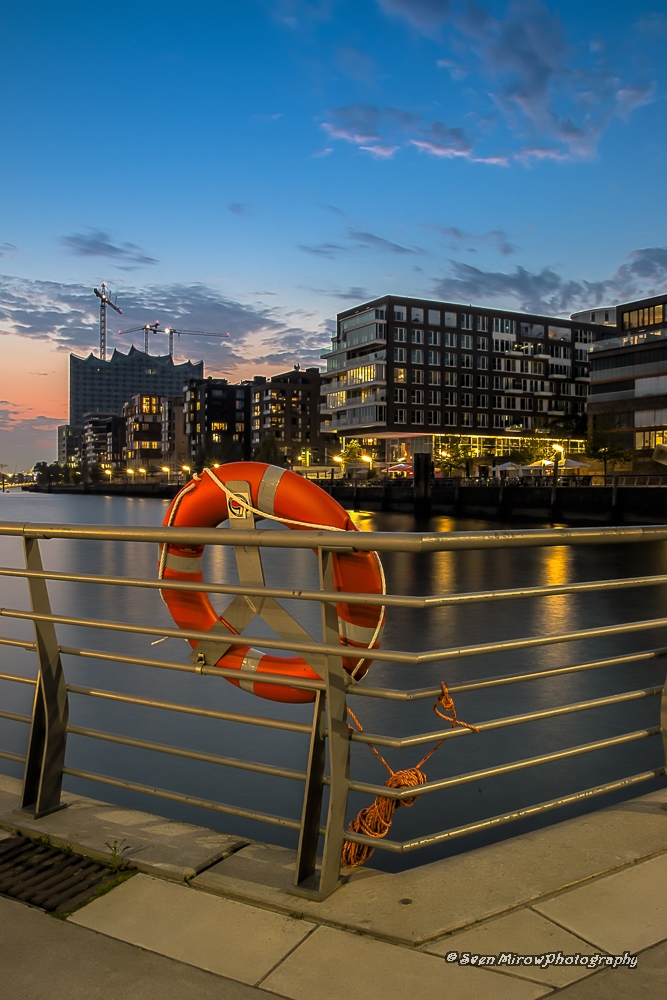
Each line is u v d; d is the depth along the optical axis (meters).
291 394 129.00
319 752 2.21
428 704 7.36
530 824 4.61
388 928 1.95
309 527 2.30
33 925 2.04
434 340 80.94
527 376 86.31
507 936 1.92
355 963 1.83
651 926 1.96
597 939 1.91
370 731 6.57
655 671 8.63
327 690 2.13
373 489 63.47
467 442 81.94
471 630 11.52
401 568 21.52
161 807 4.88
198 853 2.41
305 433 129.62
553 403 88.31
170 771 5.54
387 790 2.12
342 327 86.94
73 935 1.99
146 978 1.79
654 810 2.70
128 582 2.42
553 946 1.88
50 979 1.80
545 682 8.15
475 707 7.28
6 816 2.75
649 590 16.28
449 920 1.99
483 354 83.69
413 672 8.76
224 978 1.79
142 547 27.33
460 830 2.22
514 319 85.81
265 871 2.29
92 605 13.64
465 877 2.22
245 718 2.32
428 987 1.73
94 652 2.67
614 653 9.75
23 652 9.51
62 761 2.81
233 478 2.41
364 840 2.19
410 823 4.67
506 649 2.19
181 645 10.05
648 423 56.34
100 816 2.74
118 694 2.61
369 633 2.27
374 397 79.62
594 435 57.09
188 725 6.62
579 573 20.22
